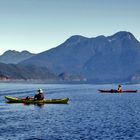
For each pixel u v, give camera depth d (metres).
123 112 90.69
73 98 147.75
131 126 65.62
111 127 64.56
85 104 115.50
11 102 112.25
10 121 72.44
